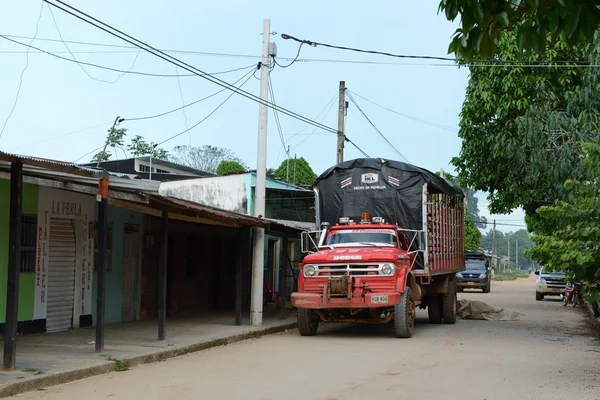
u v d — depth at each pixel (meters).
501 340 16.61
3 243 13.65
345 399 8.91
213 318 19.72
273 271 27.39
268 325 18.08
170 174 31.67
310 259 16.59
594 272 13.80
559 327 20.70
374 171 18.75
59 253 15.38
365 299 15.85
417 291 17.45
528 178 21.77
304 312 16.67
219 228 23.44
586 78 18.80
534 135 19.84
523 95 21.81
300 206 29.38
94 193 11.60
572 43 5.67
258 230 18.02
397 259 16.31
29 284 14.41
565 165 19.27
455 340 16.34
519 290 50.88
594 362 12.90
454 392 9.49
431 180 18.56
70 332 15.03
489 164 24.42
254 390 9.48
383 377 10.73
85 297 16.19
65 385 9.73
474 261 45.59
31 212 14.44
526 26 5.80
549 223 21.72
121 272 17.59
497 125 23.45
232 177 26.84
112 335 14.81
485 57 6.13
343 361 12.53
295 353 13.68
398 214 18.45
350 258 16.23
